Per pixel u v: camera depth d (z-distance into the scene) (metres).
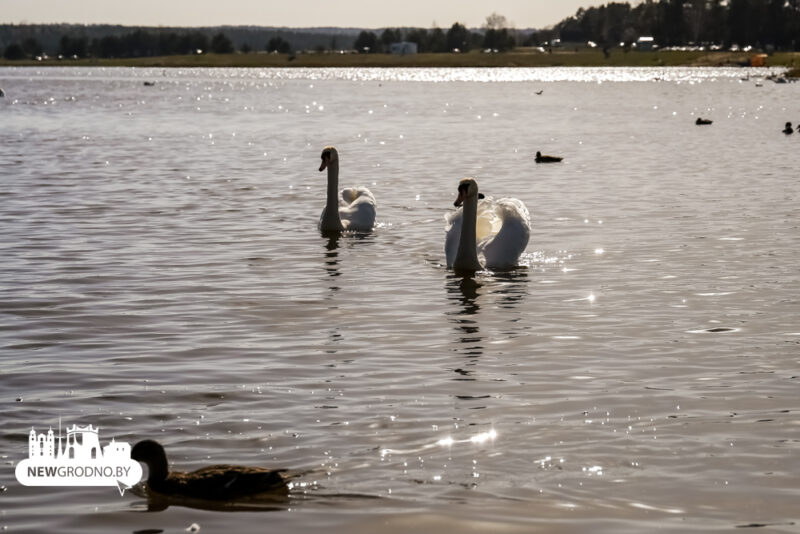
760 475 9.45
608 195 29.44
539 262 19.75
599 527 8.45
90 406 11.34
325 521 8.59
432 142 50.81
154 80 182.88
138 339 14.14
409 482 9.31
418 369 12.74
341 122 68.44
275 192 30.50
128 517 8.72
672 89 129.50
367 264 19.62
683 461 9.78
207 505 8.93
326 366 12.88
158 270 18.81
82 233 22.73
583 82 165.25
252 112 81.25
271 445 10.20
